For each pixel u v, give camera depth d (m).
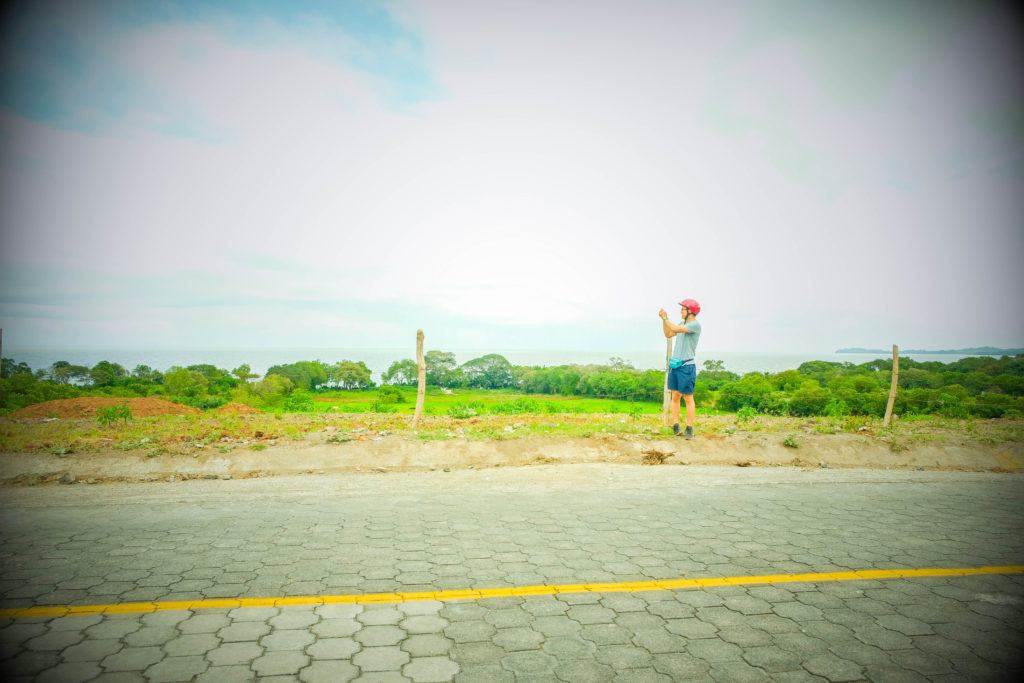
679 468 8.10
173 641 3.15
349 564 4.32
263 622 3.40
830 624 3.49
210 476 7.17
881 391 15.19
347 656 3.02
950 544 4.97
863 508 6.14
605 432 9.36
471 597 3.79
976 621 3.56
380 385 32.03
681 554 4.65
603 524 5.44
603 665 2.99
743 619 3.54
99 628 3.29
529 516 5.67
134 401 14.15
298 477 7.21
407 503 6.09
